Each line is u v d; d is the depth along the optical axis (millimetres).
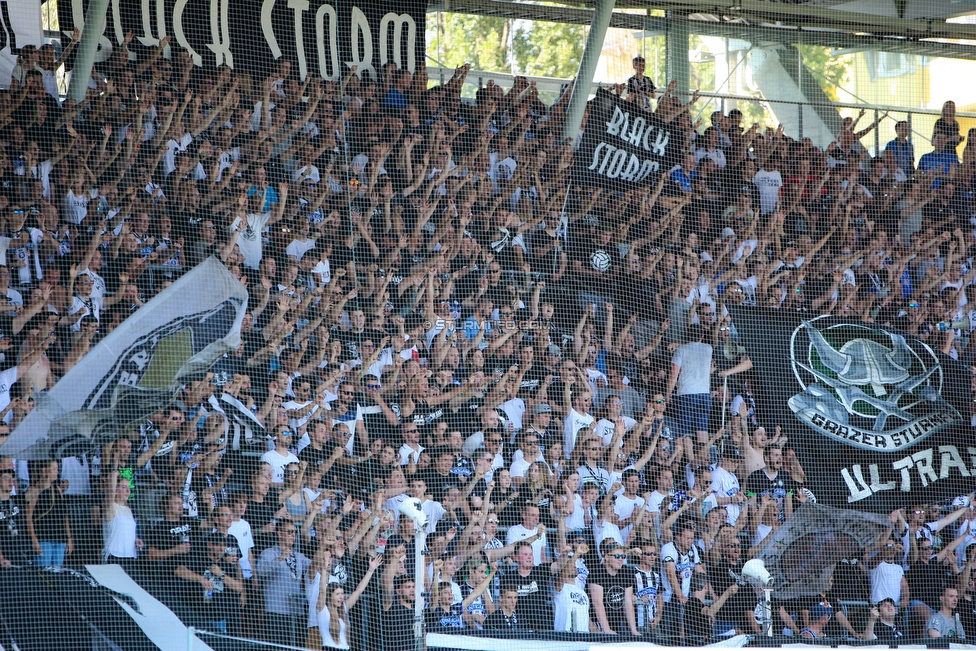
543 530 21406
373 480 21422
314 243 24156
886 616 22375
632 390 24344
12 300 20797
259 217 23531
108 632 17438
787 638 21609
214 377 21781
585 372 24219
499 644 19281
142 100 23016
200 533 19672
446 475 22031
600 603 21156
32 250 21312
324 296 23594
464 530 21016
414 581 19797
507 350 24172
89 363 20516
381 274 24344
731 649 19344
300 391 22172
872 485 23359
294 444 21703
